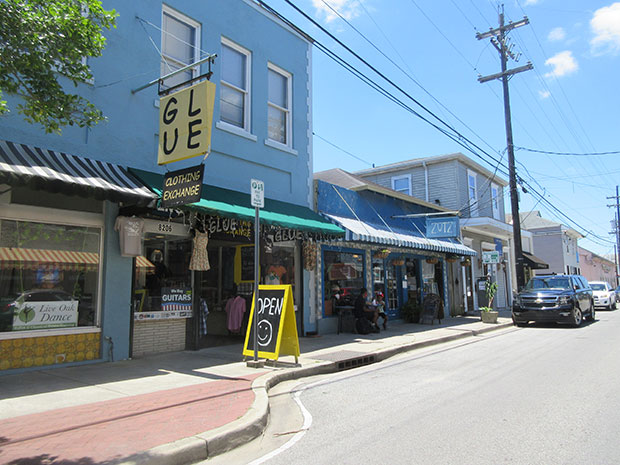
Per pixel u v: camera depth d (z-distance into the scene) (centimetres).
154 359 853
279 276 1166
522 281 1870
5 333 695
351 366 897
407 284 1772
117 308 820
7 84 463
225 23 1086
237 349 984
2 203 701
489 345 1159
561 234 3997
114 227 823
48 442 423
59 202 764
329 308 1329
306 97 1323
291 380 757
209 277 1186
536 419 520
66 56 491
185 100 791
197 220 939
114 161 830
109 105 832
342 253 1408
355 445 447
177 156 789
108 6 850
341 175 1608
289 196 1216
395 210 1686
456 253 1891
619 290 3562
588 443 440
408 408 575
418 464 396
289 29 1281
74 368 750
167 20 972
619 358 923
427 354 1026
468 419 523
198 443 422
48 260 751
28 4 459
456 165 2214
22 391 608
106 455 390
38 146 727
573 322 1566
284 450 441
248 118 1127
